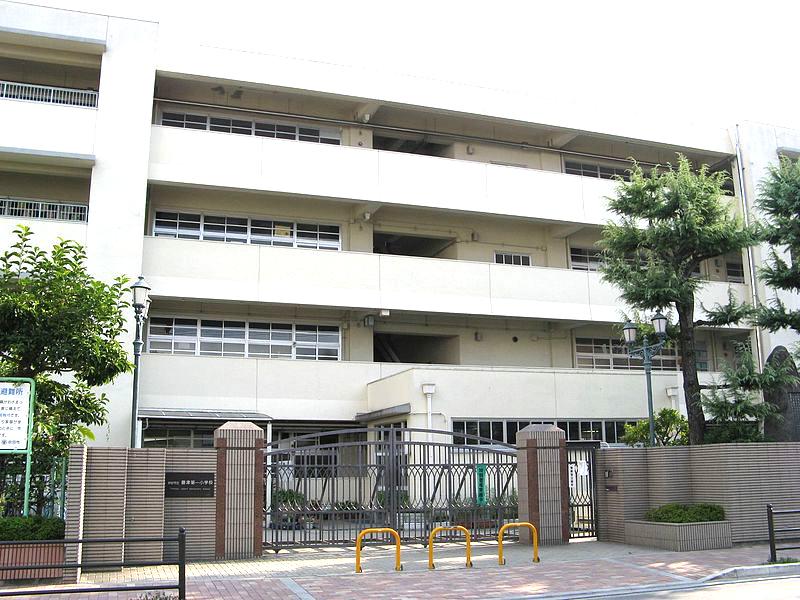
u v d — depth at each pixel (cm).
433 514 1688
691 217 1772
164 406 2305
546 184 2819
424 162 2664
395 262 2594
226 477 1502
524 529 1688
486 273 2692
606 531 1717
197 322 2498
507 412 2345
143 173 2294
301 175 2514
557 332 2936
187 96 2602
